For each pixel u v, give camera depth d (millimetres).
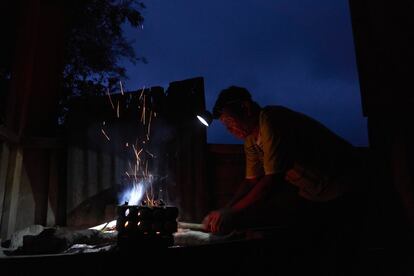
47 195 3748
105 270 1791
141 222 1861
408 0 3430
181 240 2406
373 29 3750
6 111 3523
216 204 4113
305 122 2271
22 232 2662
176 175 3961
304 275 2264
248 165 2693
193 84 4059
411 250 3338
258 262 2139
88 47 6812
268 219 3516
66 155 3881
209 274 1986
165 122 4031
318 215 2254
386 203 3684
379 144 3744
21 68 3451
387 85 3633
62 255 1740
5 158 3213
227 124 2506
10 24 3883
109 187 3879
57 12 3688
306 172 2229
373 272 3115
